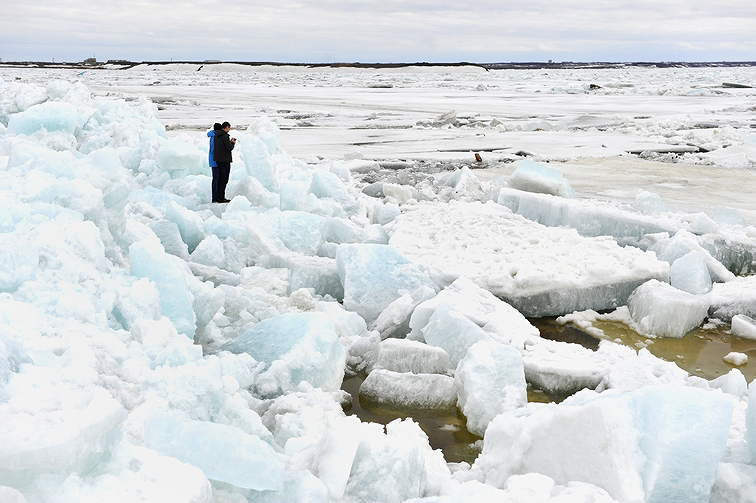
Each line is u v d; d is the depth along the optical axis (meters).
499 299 6.87
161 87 79.44
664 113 39.66
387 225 9.98
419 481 3.42
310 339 4.94
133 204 9.07
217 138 10.35
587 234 9.77
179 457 3.00
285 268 7.55
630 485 3.01
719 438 3.10
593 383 5.29
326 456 3.26
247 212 9.33
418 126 32.09
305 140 25.22
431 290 6.61
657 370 5.27
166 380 3.83
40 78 98.88
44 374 3.25
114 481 2.61
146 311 4.85
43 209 5.37
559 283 7.20
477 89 76.81
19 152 7.03
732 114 38.06
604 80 114.12
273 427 4.25
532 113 40.44
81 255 5.17
